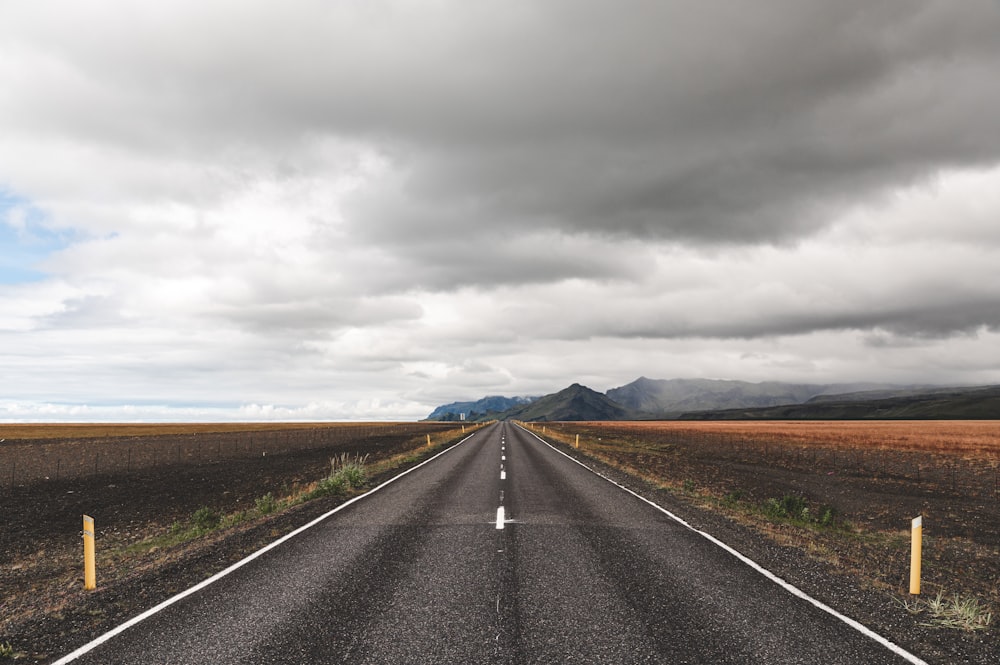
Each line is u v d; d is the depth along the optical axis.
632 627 5.25
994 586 8.16
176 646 4.86
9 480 23.50
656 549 8.45
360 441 51.84
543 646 4.80
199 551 8.47
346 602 5.96
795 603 6.01
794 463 29.94
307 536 9.41
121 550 11.69
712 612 5.68
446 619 5.45
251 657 4.61
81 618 5.65
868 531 13.42
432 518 11.02
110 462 30.92
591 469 21.64
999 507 17.11
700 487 18.12
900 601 6.27
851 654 4.71
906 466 27.77
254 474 24.95
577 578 6.87
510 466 22.44
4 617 6.12
